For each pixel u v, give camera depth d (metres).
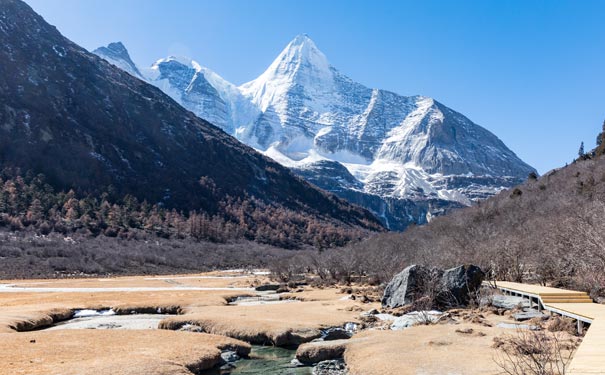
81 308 29.59
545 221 35.97
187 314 25.48
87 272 70.25
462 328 17.94
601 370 8.29
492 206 62.56
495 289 25.19
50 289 43.69
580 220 24.94
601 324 13.29
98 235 94.25
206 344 18.23
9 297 34.84
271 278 53.62
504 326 18.12
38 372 13.22
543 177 84.00
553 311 18.08
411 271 25.17
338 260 47.47
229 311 26.58
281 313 25.25
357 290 36.31
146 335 19.78
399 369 13.48
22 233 82.94
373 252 51.56
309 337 20.09
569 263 24.73
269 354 18.75
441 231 56.62
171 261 87.75
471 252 31.64
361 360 15.36
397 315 23.11
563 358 12.27
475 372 12.48
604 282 20.52
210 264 92.62
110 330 21.08
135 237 99.94
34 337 18.89
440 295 23.77
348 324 22.09
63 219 95.31
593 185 47.91
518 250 29.19
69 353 15.89
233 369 16.50
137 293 38.69
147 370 13.95
